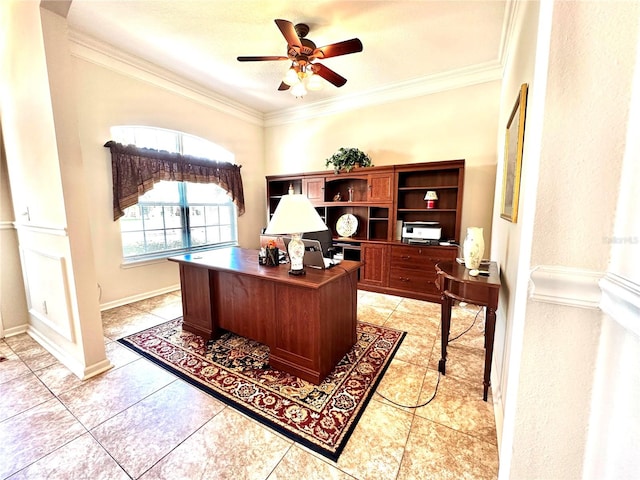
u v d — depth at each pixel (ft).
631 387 1.88
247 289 7.07
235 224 15.56
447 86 11.51
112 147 9.98
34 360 7.01
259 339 7.06
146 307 10.60
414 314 9.98
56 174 5.83
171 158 11.76
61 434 4.77
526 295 2.29
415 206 12.57
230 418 5.13
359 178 13.34
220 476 4.06
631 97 1.87
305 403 5.50
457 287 5.66
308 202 6.20
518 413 2.43
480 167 11.26
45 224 6.59
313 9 7.70
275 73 11.59
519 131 4.75
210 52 10.03
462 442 4.62
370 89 12.96
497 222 8.81
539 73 2.33
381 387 5.99
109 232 10.30
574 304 2.13
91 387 5.98
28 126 6.38
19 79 6.30
